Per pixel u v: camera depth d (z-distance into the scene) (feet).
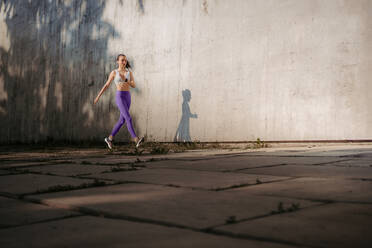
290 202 5.92
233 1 23.75
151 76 27.53
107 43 30.14
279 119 21.91
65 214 5.62
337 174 9.02
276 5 22.04
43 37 34.60
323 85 20.52
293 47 21.44
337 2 20.10
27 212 5.83
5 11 38.04
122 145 27.89
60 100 33.14
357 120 19.60
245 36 23.22
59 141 33.12
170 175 9.62
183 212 5.37
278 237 4.06
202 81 25.00
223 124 24.06
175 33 26.35
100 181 8.81
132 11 28.73
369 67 19.26
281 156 14.40
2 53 38.01
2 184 8.95
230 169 10.65
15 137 36.52
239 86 23.41
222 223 4.69
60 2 33.42
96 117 30.66
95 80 30.81
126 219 5.19
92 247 3.94
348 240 3.95
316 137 20.74
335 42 20.17
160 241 4.04
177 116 26.20
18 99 36.42
